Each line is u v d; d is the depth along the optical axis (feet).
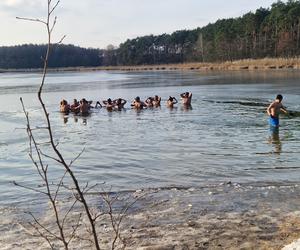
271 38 349.82
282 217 28.71
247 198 33.32
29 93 168.86
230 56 388.98
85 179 41.91
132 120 84.43
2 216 31.09
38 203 34.14
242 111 92.12
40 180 41.96
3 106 121.08
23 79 334.44
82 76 365.20
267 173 41.70
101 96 146.61
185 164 46.55
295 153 50.14
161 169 44.78
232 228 27.14
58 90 182.70
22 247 25.30
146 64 557.74
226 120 79.56
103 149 56.54
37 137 67.72
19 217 30.81
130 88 177.78
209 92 139.95
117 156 51.90
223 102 110.42
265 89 140.67
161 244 25.11
